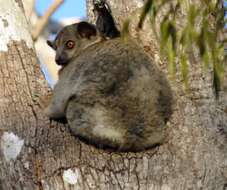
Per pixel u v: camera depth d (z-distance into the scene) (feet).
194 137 34.09
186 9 32.83
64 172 32.19
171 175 32.89
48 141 33.22
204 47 31.12
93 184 32.07
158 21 35.78
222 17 33.06
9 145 33.45
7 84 35.50
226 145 34.50
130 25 37.09
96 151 33.50
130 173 32.68
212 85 35.42
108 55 35.96
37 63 37.45
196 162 33.37
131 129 34.12
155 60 36.35
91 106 34.86
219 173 33.65
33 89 35.81
